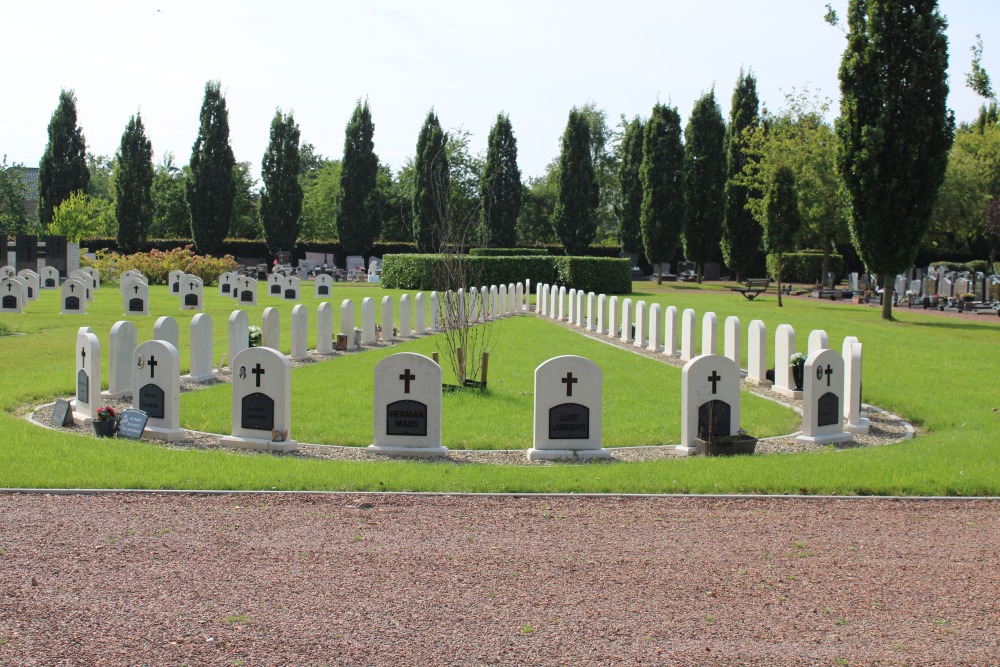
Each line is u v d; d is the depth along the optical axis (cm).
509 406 1477
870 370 1923
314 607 609
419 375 1150
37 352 2023
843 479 970
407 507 855
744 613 612
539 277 4912
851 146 3186
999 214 5450
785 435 1313
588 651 550
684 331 2119
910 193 3156
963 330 2912
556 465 1066
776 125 5869
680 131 5616
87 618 586
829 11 3412
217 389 1579
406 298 2553
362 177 6819
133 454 1039
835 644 566
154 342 1209
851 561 721
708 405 1188
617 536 776
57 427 1250
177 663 527
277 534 764
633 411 1463
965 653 555
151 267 5012
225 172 6612
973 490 946
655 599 634
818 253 6356
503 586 653
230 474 950
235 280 3962
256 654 539
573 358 1153
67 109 7069
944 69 3083
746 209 5578
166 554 709
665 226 5662
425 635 568
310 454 1134
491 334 2592
